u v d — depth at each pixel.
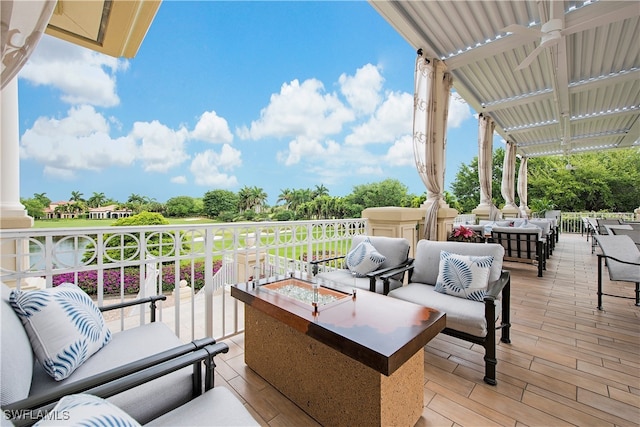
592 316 2.96
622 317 2.93
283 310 1.66
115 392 0.93
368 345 1.25
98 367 1.25
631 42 4.07
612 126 8.09
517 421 1.55
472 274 2.23
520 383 1.86
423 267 2.69
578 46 4.19
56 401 0.88
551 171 16.38
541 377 1.92
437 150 4.53
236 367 2.06
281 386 1.78
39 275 1.60
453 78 5.06
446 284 2.32
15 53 1.03
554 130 8.24
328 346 1.42
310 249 3.21
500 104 6.23
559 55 3.85
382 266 2.87
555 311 3.10
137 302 1.74
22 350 1.05
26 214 2.04
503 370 2.01
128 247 1.92
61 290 1.36
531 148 10.53
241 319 2.93
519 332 2.59
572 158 16.11
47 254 1.63
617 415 1.58
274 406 1.68
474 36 3.96
